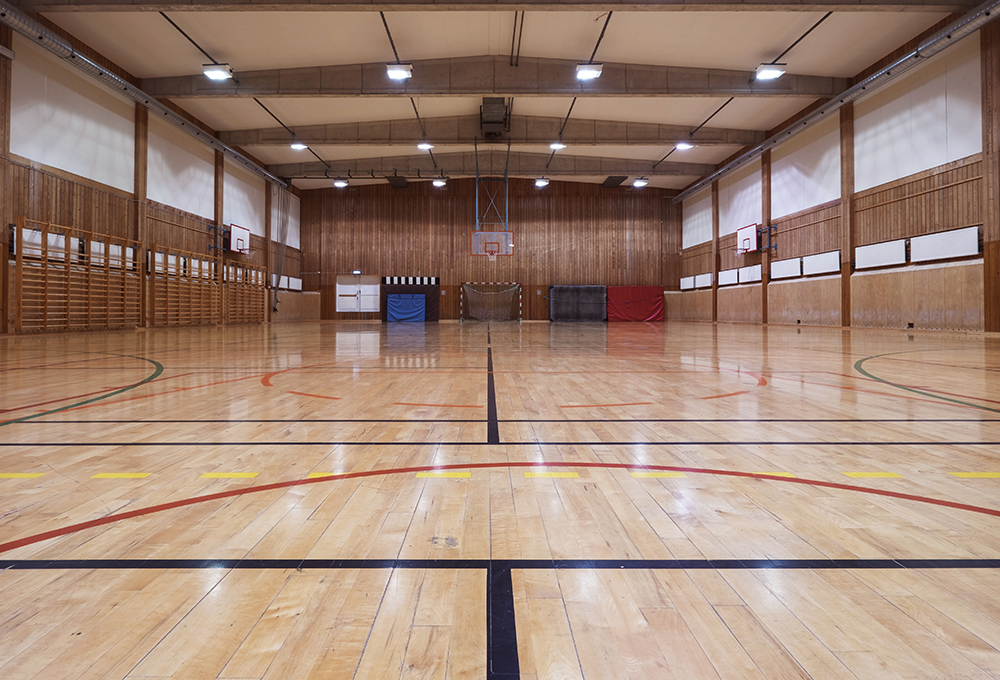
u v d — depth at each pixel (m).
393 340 10.47
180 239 14.38
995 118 9.59
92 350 7.59
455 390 4.20
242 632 1.08
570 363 6.16
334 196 21.61
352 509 1.74
